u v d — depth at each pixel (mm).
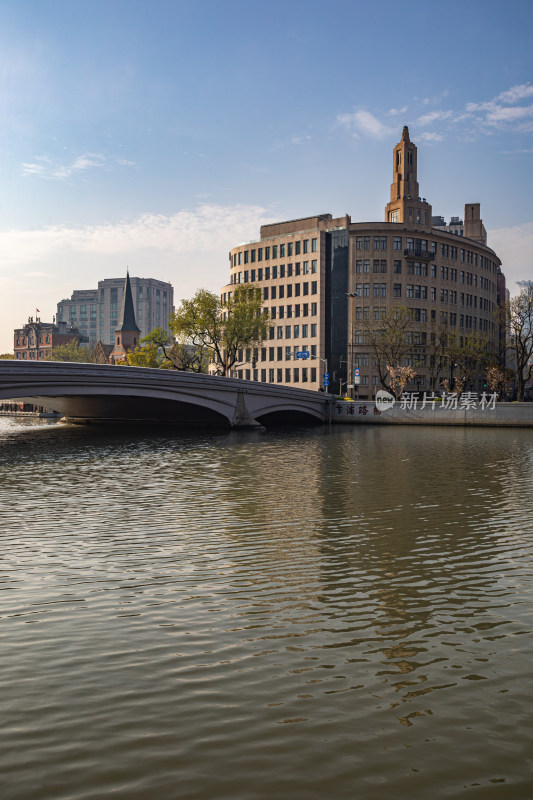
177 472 30203
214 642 9695
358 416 81812
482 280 126188
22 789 6168
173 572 13500
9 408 133125
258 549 15422
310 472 29938
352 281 109812
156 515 19656
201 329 84812
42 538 16609
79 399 63250
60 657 9117
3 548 15547
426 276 112312
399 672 8664
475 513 19859
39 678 8445
